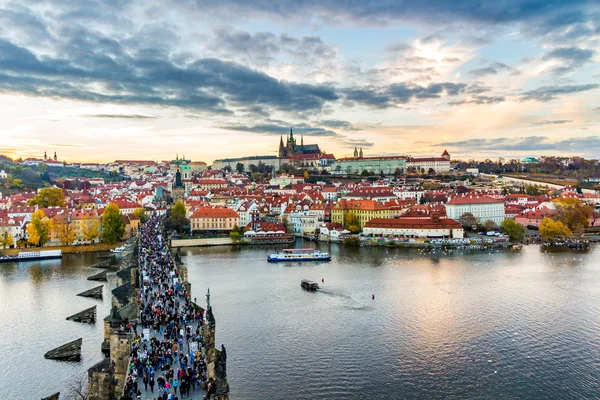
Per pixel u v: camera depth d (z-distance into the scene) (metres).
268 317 165.12
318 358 131.38
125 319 107.38
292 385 116.69
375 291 198.88
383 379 120.06
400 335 148.00
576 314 166.50
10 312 168.12
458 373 123.56
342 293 196.12
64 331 149.50
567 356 133.00
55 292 194.75
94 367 95.06
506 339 144.62
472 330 152.00
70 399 107.94
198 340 104.31
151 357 93.56
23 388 113.69
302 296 191.75
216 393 74.12
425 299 186.12
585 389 115.75
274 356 132.62
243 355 133.25
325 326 156.00
